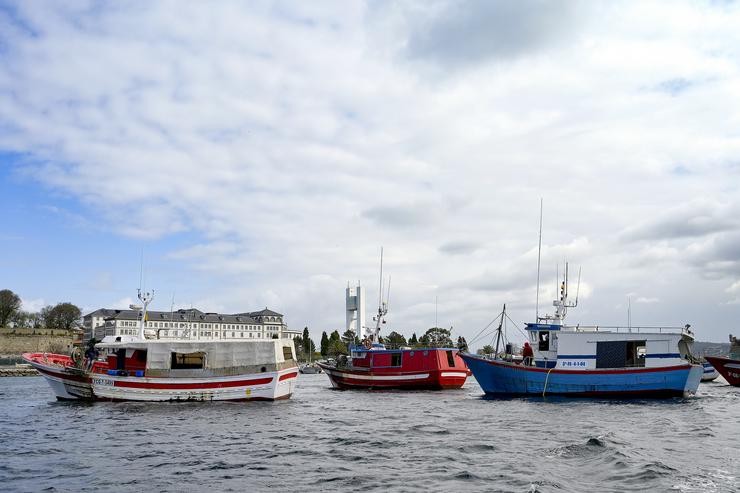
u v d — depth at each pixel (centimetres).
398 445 2917
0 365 14075
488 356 6056
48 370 5084
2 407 4709
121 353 5053
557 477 2169
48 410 4488
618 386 5300
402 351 6838
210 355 4991
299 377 13212
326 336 19388
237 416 4141
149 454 2720
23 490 2081
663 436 3152
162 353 4956
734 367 7444
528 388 5559
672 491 1959
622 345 5384
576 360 5447
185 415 4188
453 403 5116
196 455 2689
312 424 3725
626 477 2153
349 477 2223
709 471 2261
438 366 6619
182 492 2036
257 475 2278
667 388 5191
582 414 4216
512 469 2319
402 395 6084
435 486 2073
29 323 19900
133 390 4919
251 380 4988
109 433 3353
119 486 2127
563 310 5959
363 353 7112
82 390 5006
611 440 2914
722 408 4619
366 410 4550
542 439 3055
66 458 2638
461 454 2656
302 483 2141
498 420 3894
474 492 1981
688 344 5666
